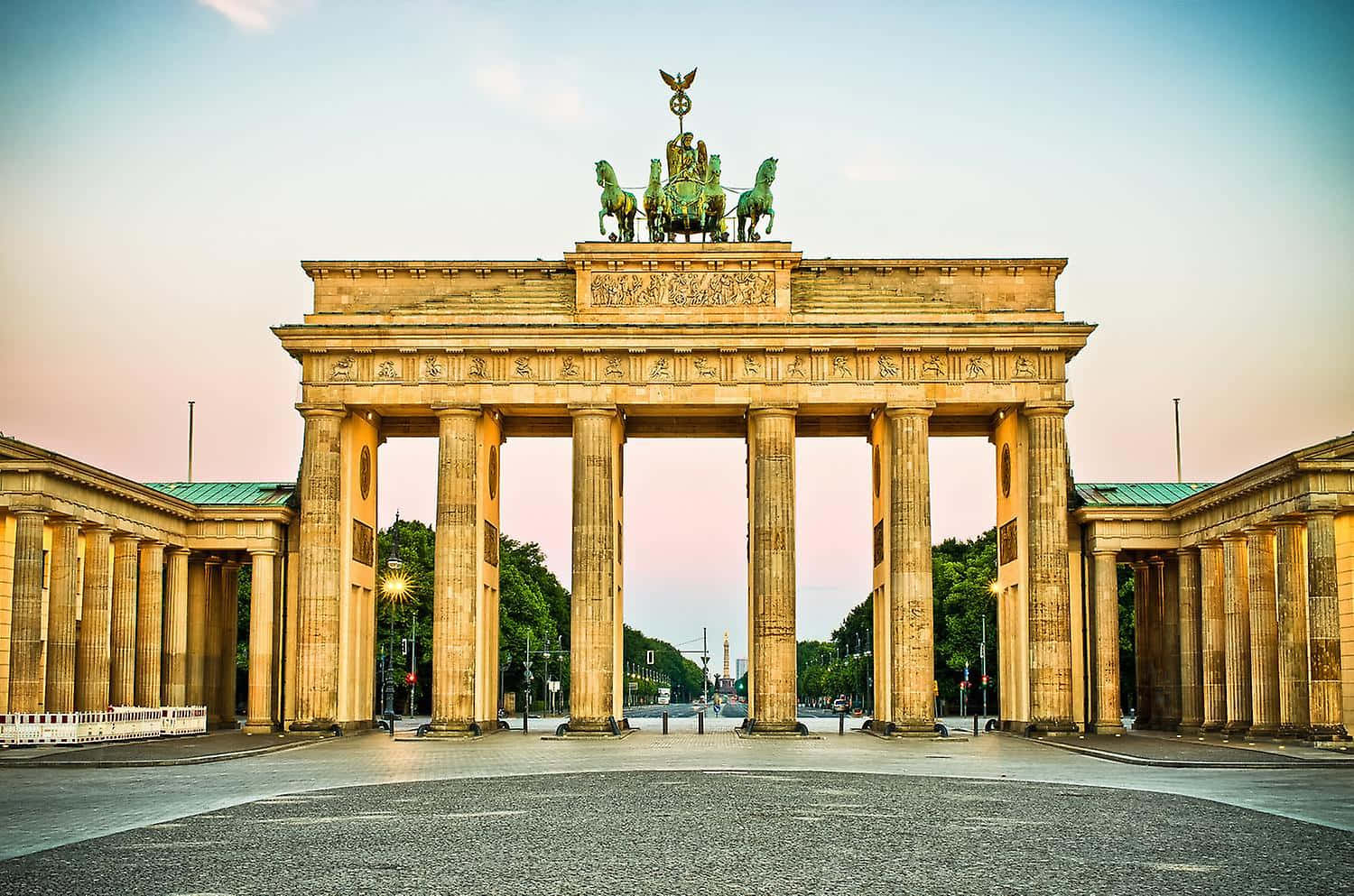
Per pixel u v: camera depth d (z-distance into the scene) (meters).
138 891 32.56
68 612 96.62
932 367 110.62
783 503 109.81
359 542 116.25
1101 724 110.69
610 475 110.81
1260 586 97.88
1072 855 37.94
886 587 114.38
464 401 110.50
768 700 109.00
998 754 83.81
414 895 31.92
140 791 57.28
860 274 113.00
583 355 110.88
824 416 120.12
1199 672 111.38
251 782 61.81
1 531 94.94
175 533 112.62
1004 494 118.12
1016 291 113.06
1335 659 87.88
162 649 113.25
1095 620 112.38
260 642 113.25
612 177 115.12
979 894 32.00
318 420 111.00
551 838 41.31
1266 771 69.56
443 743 99.94
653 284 111.81
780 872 35.12
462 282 113.56
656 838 41.31
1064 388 110.25
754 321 111.19
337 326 110.62
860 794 55.47
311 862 36.78
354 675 114.94
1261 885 33.31
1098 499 116.31
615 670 114.62
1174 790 57.97
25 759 75.81
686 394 110.62
